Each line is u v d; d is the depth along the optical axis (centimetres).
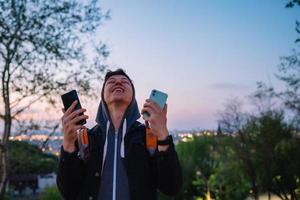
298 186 2980
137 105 232
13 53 1246
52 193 4522
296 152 2766
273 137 2905
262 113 2995
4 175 1278
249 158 3027
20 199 4919
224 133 3225
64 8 1283
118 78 228
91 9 1315
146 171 214
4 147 1265
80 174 216
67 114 209
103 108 230
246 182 3403
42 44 1254
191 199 4834
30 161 1324
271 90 2942
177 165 208
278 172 2947
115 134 222
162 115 206
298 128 2856
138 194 209
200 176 4797
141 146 217
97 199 212
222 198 4131
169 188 211
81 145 218
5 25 1234
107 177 215
